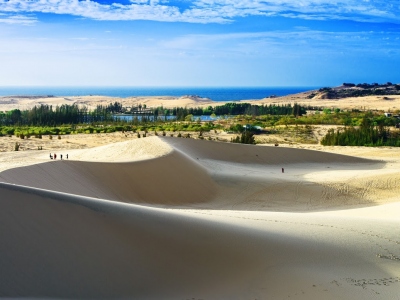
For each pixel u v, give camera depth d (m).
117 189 38.75
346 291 15.66
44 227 15.33
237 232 18.84
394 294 15.77
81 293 13.78
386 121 115.81
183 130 106.75
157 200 39.41
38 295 13.18
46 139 86.44
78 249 15.12
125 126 114.50
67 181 35.91
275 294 15.08
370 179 45.94
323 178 47.50
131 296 14.20
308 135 101.44
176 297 14.45
